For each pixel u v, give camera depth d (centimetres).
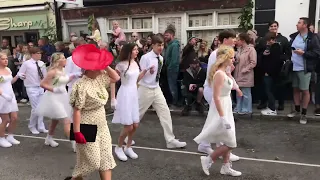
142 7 1041
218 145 461
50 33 1220
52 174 451
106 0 1094
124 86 475
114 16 1102
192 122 706
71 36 1013
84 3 1136
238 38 703
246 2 885
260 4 877
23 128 700
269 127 645
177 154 515
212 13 952
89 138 332
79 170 348
